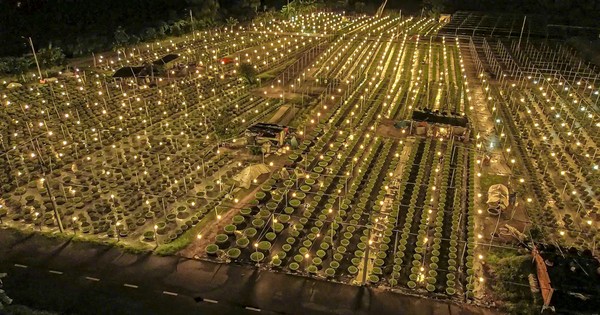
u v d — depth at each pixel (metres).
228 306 21.39
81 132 38.44
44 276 22.84
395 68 57.97
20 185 30.92
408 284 22.88
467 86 51.50
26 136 37.47
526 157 35.88
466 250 25.59
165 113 42.06
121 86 47.88
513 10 98.88
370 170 33.84
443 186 31.09
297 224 27.28
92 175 32.34
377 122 41.56
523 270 23.59
